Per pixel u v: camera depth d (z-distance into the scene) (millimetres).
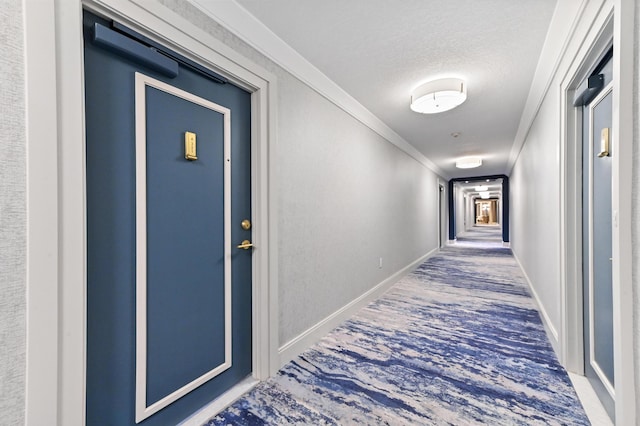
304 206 2051
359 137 2867
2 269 761
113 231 1076
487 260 5785
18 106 782
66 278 881
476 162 5418
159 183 1225
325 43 1767
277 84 1779
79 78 906
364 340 2180
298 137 1980
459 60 1945
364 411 1392
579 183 1656
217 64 1376
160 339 1232
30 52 800
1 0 757
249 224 1669
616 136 924
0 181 753
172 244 1278
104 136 1050
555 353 1933
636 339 886
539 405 1406
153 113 1200
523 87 2361
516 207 5344
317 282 2201
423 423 1306
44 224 827
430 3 1414
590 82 1358
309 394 1531
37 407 820
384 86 2355
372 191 3193
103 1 971
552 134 1993
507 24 1561
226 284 1542
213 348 1474
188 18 1263
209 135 1443
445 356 1920
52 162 841
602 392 1396
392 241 3859
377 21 1557
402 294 3436
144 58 1113
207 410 1394
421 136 3943
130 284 1129
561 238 1735
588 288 1583
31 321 808
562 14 1437
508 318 2613
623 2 889
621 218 906
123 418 1108
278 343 1786
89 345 1012
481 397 1481
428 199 6008
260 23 1576
